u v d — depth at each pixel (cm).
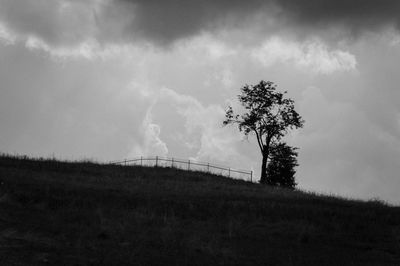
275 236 3762
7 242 2931
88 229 3403
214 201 4972
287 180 10294
